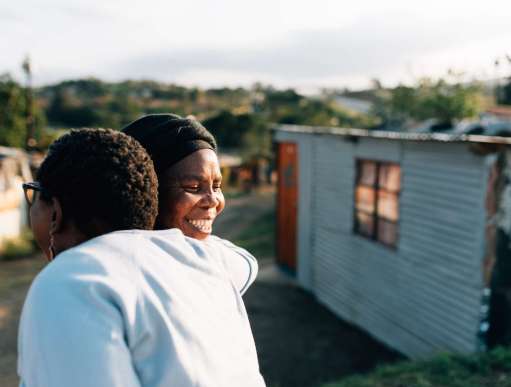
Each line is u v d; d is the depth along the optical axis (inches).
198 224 50.2
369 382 193.5
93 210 39.8
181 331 36.9
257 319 358.3
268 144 1204.5
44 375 33.0
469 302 253.9
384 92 878.4
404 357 298.8
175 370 35.6
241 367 41.0
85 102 2834.6
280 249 469.1
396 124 618.2
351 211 352.5
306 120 1341.0
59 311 33.5
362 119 1198.3
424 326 284.8
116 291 35.1
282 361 292.7
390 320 313.7
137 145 41.7
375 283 327.0
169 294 37.5
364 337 329.7
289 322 352.8
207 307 40.3
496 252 242.4
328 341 322.0
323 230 388.2
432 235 276.5
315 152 395.2
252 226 706.8
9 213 638.5
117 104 2815.0
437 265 273.9
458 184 257.0
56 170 40.1
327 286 384.5
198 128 50.7
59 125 2239.2
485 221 242.5
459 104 615.5
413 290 293.1
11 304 422.3
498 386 171.5
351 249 353.4
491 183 239.6
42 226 42.4
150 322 35.8
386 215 316.5
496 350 207.2
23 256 608.4
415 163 286.5
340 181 363.9
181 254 41.4
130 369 33.9
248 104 2760.8
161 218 49.8
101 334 33.3
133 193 40.2
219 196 51.6
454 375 185.0
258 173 1150.3
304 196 413.7
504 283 241.3
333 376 273.6
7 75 1216.8
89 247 37.6
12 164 657.6
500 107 581.6
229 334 41.2
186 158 49.0
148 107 2952.8
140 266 37.6
